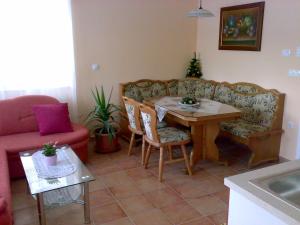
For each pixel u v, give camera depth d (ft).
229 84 14.44
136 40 15.20
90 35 13.97
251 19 13.08
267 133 11.64
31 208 8.72
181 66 16.90
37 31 12.49
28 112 11.82
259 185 4.36
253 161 11.68
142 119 11.01
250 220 4.24
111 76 14.96
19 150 10.10
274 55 12.28
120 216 8.35
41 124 11.32
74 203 8.08
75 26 13.53
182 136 10.69
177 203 9.04
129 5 14.60
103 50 14.46
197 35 16.89
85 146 11.73
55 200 8.14
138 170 11.36
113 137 13.01
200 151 11.58
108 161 12.21
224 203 9.06
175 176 10.87
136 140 14.08
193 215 8.43
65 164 8.34
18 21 12.08
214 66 15.84
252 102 12.94
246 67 13.78
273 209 3.77
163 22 15.75
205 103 12.18
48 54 12.90
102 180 10.49
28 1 12.10
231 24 14.26
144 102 12.79
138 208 8.76
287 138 12.09
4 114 11.40
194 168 11.60
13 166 10.21
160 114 11.39
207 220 8.20
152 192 9.70
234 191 4.45
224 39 14.82
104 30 14.26
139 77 15.78
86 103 14.56
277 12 11.95
